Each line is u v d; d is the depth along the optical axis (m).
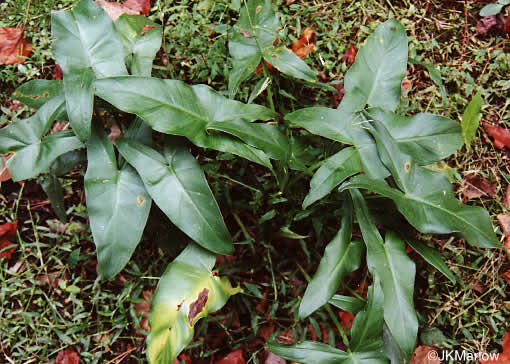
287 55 0.85
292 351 0.75
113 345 0.91
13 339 0.89
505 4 1.01
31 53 0.99
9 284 0.91
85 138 0.73
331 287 0.76
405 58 0.84
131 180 0.77
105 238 0.75
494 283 0.92
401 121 0.80
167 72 0.98
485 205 0.97
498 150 0.99
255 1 0.86
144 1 1.00
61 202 0.86
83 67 0.76
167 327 0.74
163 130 0.73
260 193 0.90
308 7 1.02
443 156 0.79
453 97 0.99
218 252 0.75
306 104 0.97
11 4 1.00
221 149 0.75
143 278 0.90
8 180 0.95
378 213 0.82
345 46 1.01
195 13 1.00
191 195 0.76
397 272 0.77
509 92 1.01
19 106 0.97
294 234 0.87
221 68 0.98
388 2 1.02
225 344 0.90
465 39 1.02
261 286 0.92
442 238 0.94
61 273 0.92
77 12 0.77
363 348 0.74
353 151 0.77
